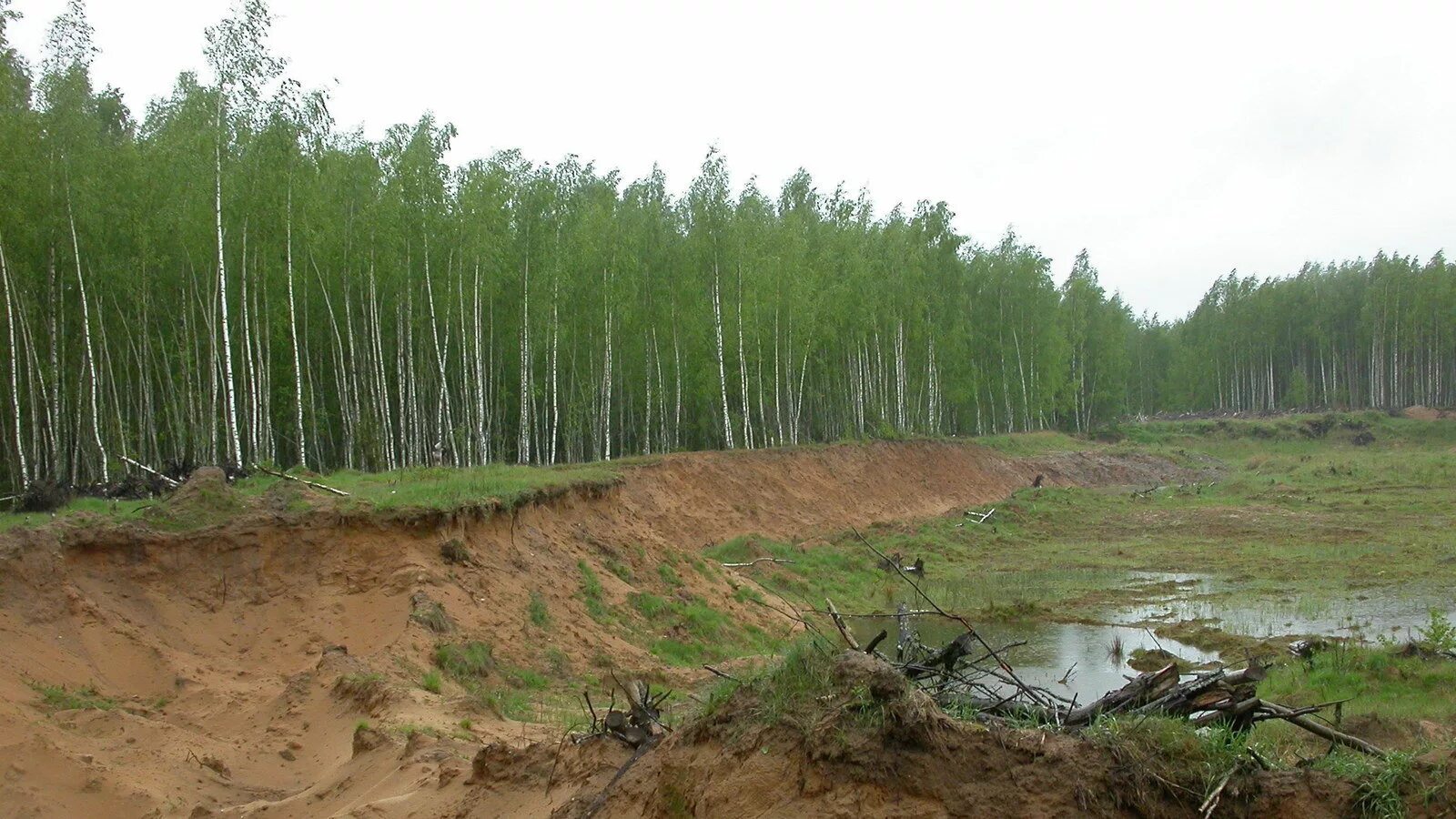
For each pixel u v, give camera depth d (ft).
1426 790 17.29
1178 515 127.95
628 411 136.67
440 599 49.90
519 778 25.86
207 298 83.35
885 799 17.99
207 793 33.22
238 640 47.42
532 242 106.83
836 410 163.73
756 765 19.20
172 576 48.67
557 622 54.70
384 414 94.68
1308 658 52.29
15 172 70.90
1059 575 90.84
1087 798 17.48
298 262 92.63
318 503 53.57
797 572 88.63
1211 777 17.93
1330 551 93.71
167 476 65.57
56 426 78.74
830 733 18.63
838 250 152.76
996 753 18.37
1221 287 290.76
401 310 99.35
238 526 50.75
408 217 93.61
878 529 115.03
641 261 124.47
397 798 27.86
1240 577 85.30
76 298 87.15
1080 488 160.25
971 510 134.51
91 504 56.54
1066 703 23.67
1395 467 159.43
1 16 73.36
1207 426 229.45
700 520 96.84
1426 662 47.47
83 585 45.98
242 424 96.02
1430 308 234.58
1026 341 206.80
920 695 19.31
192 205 80.53
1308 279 265.54
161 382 94.73
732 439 126.93
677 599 66.80
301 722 39.22
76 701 38.91
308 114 82.17
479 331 98.68
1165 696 21.15
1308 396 264.11
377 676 41.09
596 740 25.18
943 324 180.14
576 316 115.65
